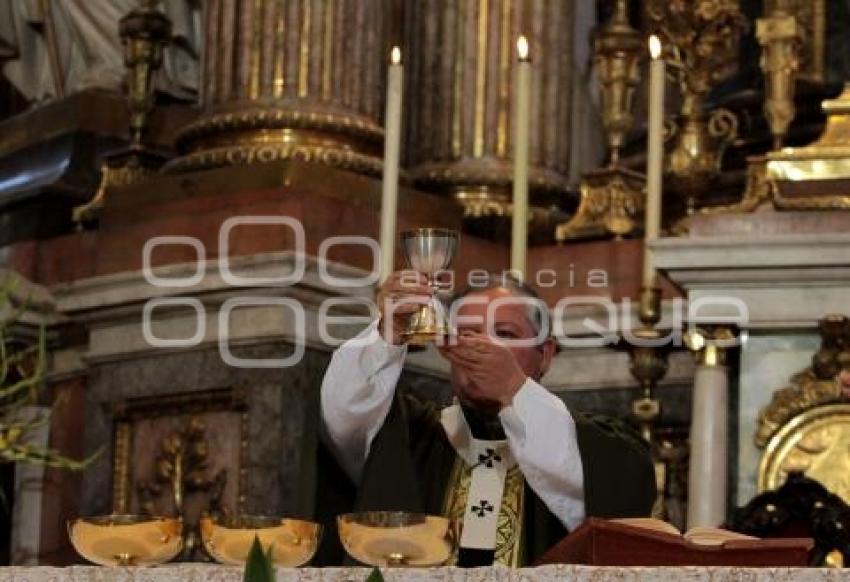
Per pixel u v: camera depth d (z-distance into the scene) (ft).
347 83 41.55
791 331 33.45
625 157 45.55
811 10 44.11
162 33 44.75
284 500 36.52
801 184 34.24
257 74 41.16
